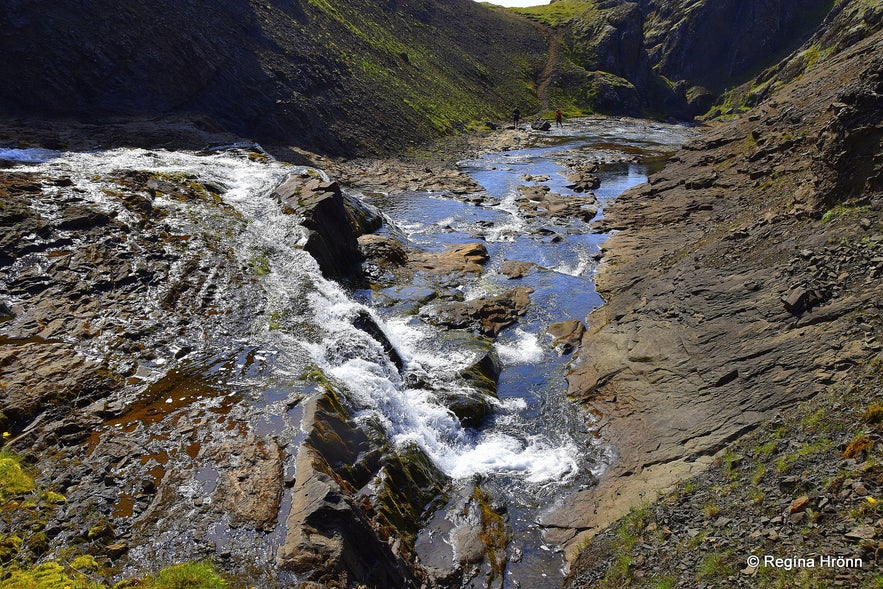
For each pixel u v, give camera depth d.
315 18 56.66
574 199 37.94
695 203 30.05
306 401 13.40
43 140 28.50
